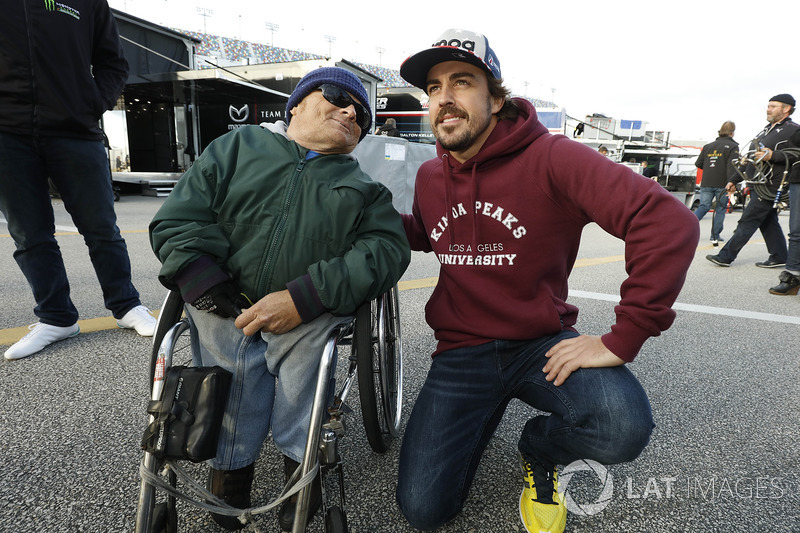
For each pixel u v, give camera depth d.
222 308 1.32
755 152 5.38
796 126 5.20
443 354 1.63
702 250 7.75
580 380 1.37
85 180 2.49
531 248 1.49
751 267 6.08
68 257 4.76
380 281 1.40
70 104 2.32
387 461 1.81
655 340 3.19
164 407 1.17
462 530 1.47
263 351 1.44
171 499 1.28
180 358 2.51
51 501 1.49
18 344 2.45
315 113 1.42
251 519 1.27
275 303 1.30
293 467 1.43
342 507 1.32
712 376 2.64
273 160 1.41
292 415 1.40
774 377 2.65
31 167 2.32
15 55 2.13
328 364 1.29
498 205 1.49
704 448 1.95
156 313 3.24
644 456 1.88
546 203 1.46
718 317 3.77
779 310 4.04
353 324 1.57
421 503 1.37
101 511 1.47
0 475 1.59
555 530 1.42
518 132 1.44
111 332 2.85
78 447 1.76
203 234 1.33
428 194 1.70
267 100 11.79
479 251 1.55
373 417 1.45
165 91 12.03
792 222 4.50
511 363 1.55
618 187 1.33
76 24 2.29
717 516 1.56
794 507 1.61
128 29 11.45
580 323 3.50
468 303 1.60
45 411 1.98
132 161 13.90
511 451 1.90
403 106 13.87
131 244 5.70
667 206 1.27
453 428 1.48
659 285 1.26
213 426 1.18
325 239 1.39
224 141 1.47
